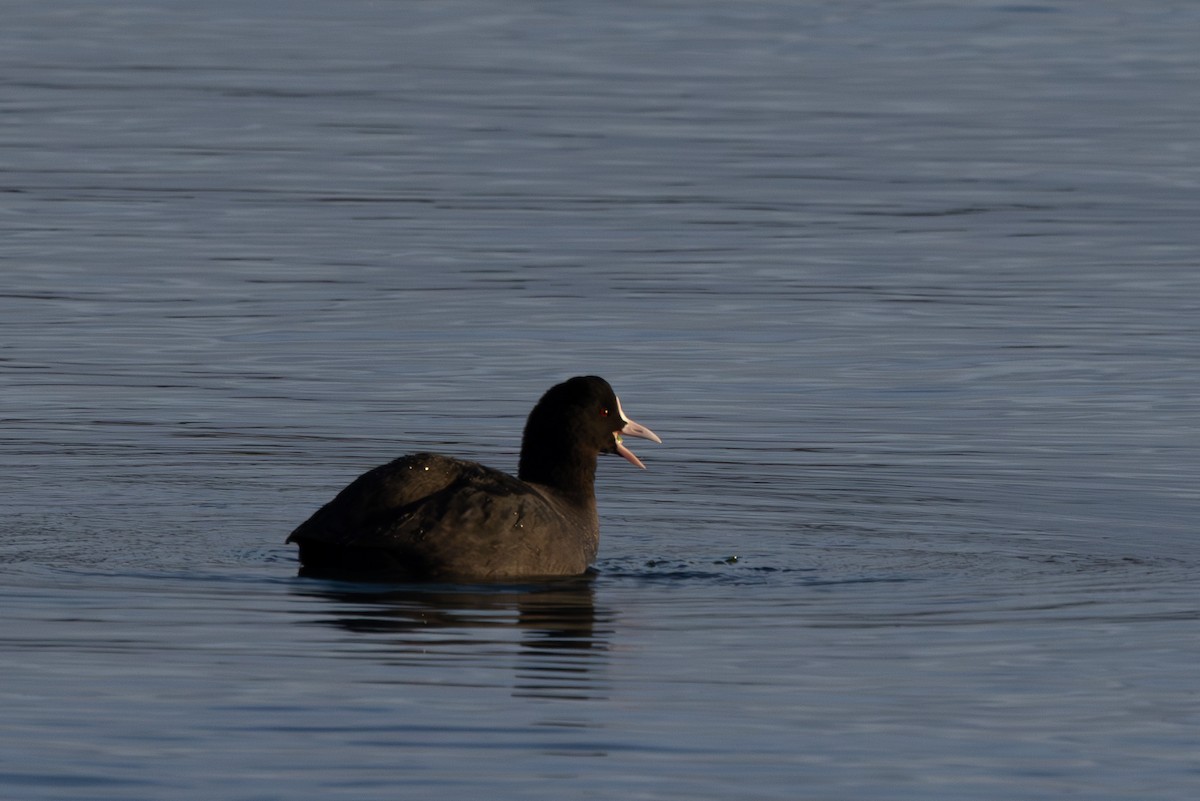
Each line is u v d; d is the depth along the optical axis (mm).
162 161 36562
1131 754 9688
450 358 22266
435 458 13336
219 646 11219
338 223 30891
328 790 8961
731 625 12023
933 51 52000
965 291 26375
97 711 10000
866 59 50688
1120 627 12086
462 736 9734
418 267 27625
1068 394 20766
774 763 9461
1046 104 44094
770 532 15000
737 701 10422
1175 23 56781
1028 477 17156
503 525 13016
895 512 15758
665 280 26891
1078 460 17875
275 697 10281
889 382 21312
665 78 47500
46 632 11453
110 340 22984
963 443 18594
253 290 25969
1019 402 20391
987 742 9844
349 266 27641
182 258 28062
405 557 12758
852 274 27453
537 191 33938
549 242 29578
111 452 17688
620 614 12242
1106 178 35656
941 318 24703
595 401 14344
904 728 10023
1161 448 18375
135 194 33188
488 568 12906
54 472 16766
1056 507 15992
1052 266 28047
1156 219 31781
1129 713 10320
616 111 42750
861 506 15984
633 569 13594
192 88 45344
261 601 12273
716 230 30625
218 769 9203
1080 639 11789
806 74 48281
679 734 9852
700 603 12609
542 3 61031
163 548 13859
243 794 8891
